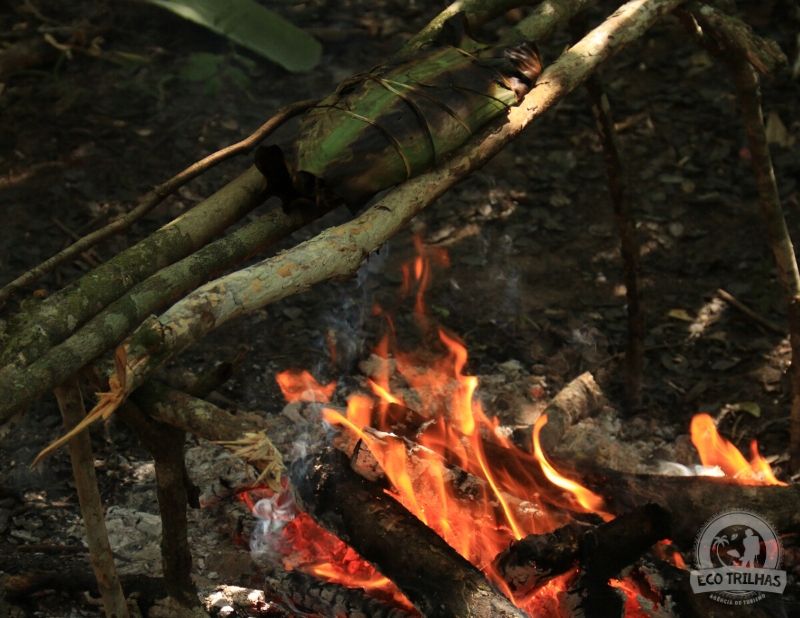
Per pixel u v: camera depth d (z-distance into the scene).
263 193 2.09
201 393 1.91
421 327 3.55
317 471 2.25
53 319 1.72
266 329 3.51
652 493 2.38
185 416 1.72
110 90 4.51
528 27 2.41
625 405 3.26
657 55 4.82
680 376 3.38
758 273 3.81
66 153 4.20
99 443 3.03
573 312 3.64
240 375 3.32
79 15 4.86
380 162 1.96
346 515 2.19
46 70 4.61
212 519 2.77
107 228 2.11
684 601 2.13
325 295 3.66
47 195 4.01
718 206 4.10
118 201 4.00
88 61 4.63
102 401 1.57
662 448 3.12
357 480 2.24
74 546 2.69
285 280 1.76
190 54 4.70
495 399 3.23
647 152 4.36
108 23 4.82
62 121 4.34
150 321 1.61
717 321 3.61
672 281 3.79
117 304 1.74
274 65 4.70
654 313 3.65
